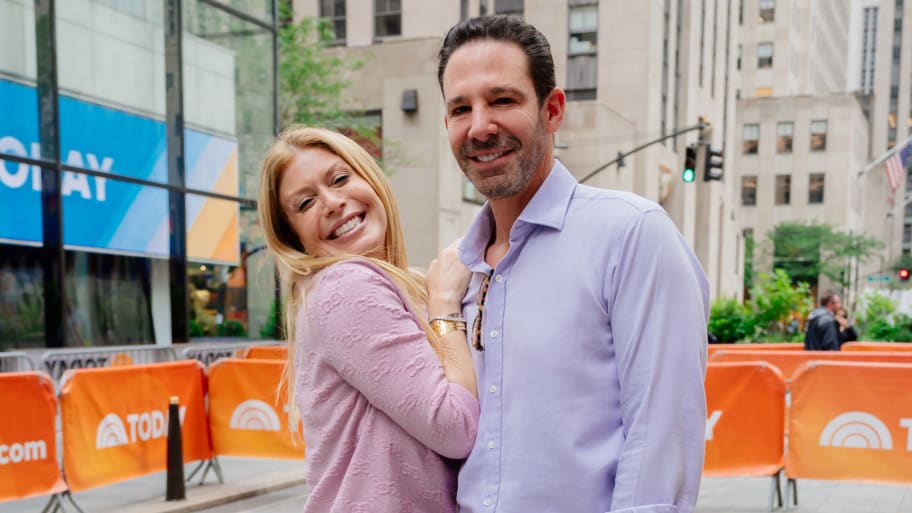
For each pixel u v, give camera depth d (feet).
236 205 49.57
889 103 405.59
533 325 5.26
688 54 144.25
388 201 7.13
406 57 87.97
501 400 5.33
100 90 40.40
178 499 21.36
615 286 5.08
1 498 17.71
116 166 41.27
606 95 125.49
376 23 99.14
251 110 51.52
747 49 265.13
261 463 27.55
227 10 49.06
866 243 205.46
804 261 205.36
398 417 5.69
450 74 5.56
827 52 338.95
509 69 5.39
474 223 6.15
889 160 129.18
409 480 5.75
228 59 49.44
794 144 239.30
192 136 46.19
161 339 43.73
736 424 20.13
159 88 44.21
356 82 90.02
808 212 236.84
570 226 5.39
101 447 20.16
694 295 5.01
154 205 43.60
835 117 235.20
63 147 38.19
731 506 21.42
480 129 5.38
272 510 21.22
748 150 243.81
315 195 6.73
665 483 4.68
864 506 21.24
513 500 5.09
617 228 5.16
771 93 261.85
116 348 35.14
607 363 5.12
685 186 143.84
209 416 23.91
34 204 36.81
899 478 18.83
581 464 4.98
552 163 5.74
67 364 33.30
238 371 23.71
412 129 87.51
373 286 6.00
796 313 57.36
